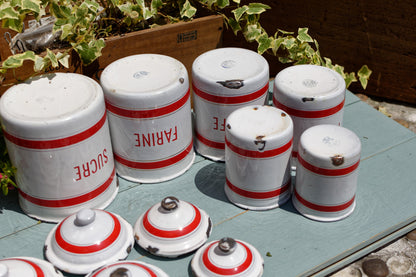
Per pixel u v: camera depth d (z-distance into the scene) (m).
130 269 1.28
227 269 1.32
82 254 1.36
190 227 1.44
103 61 1.88
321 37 2.76
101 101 1.48
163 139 1.62
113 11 2.03
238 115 1.54
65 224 1.42
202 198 1.66
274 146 1.46
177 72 1.61
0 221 1.59
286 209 1.61
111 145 1.61
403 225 1.59
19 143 1.40
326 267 1.50
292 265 1.43
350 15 2.62
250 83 1.62
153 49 1.97
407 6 2.47
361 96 2.85
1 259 1.40
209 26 2.04
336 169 1.44
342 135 1.50
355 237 1.52
